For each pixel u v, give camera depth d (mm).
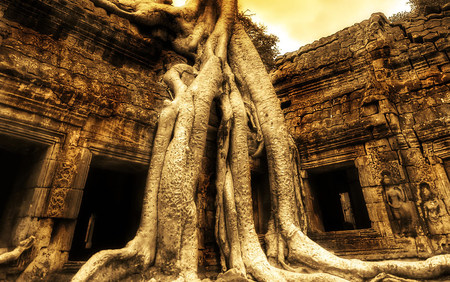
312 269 4930
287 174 6371
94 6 5898
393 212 6438
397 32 8742
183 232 4578
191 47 7344
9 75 4145
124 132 5305
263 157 7387
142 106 5730
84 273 3453
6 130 4059
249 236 5254
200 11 8391
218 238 5430
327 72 9078
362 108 7922
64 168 4398
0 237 4422
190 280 4207
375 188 6918
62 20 5227
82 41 5516
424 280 4035
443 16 8266
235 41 8289
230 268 5043
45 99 4406
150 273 4215
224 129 6262
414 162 6730
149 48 6352
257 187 7484
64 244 4109
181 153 4969
